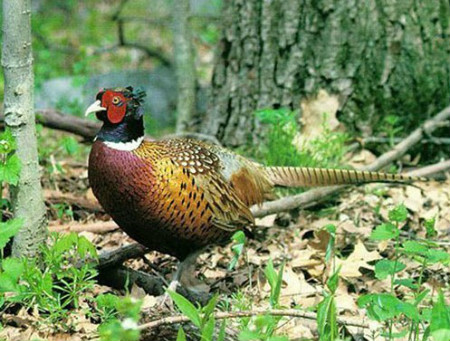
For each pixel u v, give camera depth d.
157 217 6.55
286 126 9.63
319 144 9.66
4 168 6.17
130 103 6.41
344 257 7.91
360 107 10.36
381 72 10.34
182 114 12.43
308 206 9.03
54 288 6.36
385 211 8.91
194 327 5.74
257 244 8.27
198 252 7.03
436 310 5.10
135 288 6.80
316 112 10.34
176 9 12.66
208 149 7.09
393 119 10.09
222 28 10.86
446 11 10.59
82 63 13.33
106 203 6.60
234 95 10.79
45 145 10.88
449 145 10.52
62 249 6.26
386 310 5.44
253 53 10.59
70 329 5.97
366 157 10.09
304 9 10.25
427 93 10.52
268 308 5.89
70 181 9.67
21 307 6.29
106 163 6.42
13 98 6.35
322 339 5.37
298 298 6.92
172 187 6.51
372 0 10.16
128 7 19.58
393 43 10.30
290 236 8.45
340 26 10.18
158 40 18.17
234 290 7.25
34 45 16.00
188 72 12.52
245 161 7.52
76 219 8.80
